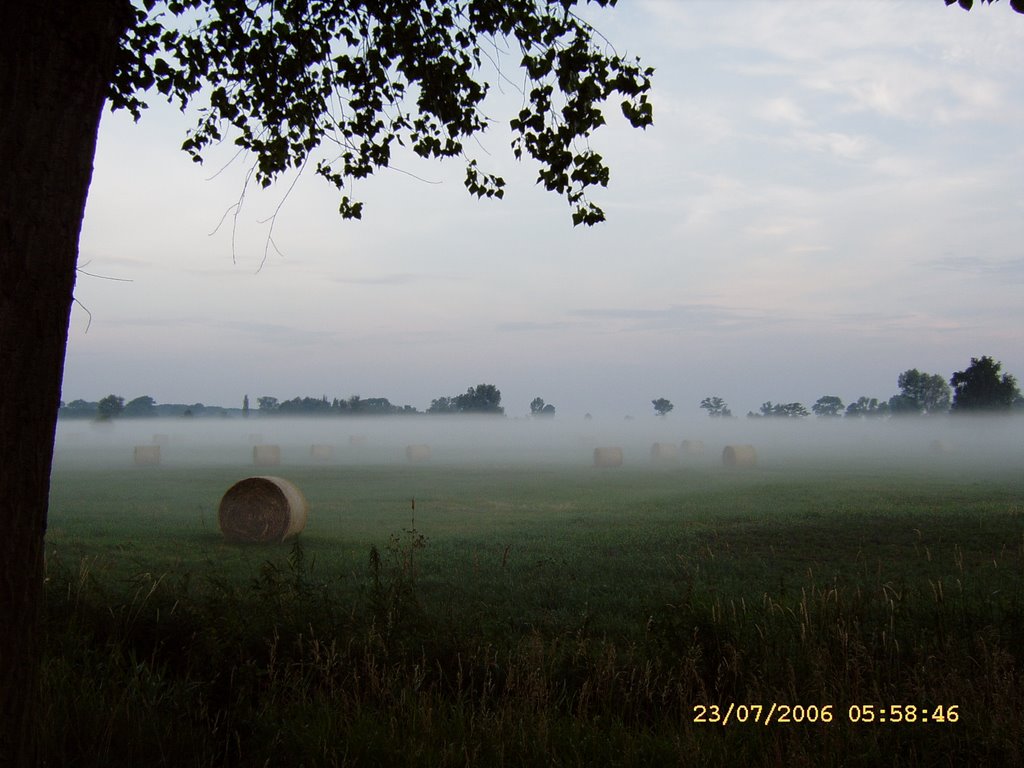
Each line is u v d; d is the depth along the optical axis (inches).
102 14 111.6
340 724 166.4
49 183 106.5
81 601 242.4
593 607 351.3
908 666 207.3
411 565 309.3
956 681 182.2
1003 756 158.1
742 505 904.9
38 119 105.0
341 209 315.3
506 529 713.6
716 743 162.1
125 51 270.5
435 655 214.2
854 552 522.9
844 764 154.0
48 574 283.3
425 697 177.5
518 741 161.2
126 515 788.6
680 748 156.7
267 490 648.4
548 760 155.0
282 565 469.7
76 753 152.9
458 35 281.7
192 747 161.3
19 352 105.0
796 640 224.8
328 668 189.0
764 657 206.8
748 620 240.5
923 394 6043.3
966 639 224.8
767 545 566.3
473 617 267.1
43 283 106.7
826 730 162.7
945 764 160.1
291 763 154.9
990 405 3946.9
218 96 295.0
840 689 183.5
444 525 760.3
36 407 108.0
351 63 284.5
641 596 378.3
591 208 286.2
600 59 266.1
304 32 276.1
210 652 200.8
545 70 268.4
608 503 983.6
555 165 279.1
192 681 192.1
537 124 276.2
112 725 159.8
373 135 306.3
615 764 154.3
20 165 103.6
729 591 381.4
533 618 321.7
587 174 279.3
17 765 110.7
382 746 156.4
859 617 249.8
